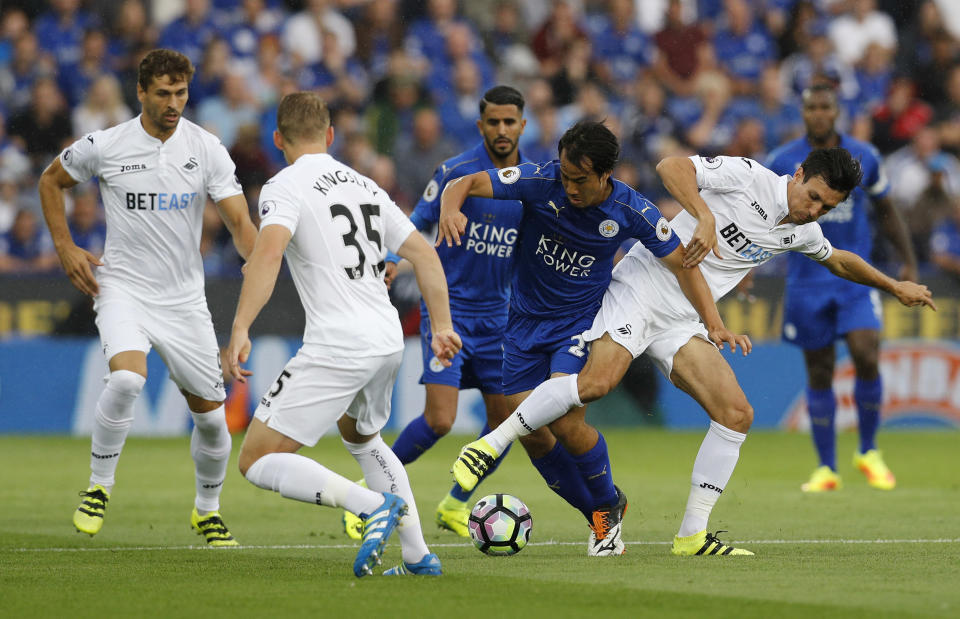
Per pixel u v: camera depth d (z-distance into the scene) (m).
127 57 59.34
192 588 17.09
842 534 24.69
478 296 27.02
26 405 48.81
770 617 14.73
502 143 26.41
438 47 62.31
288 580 17.86
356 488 16.94
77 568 19.39
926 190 58.94
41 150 55.59
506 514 21.33
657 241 20.98
